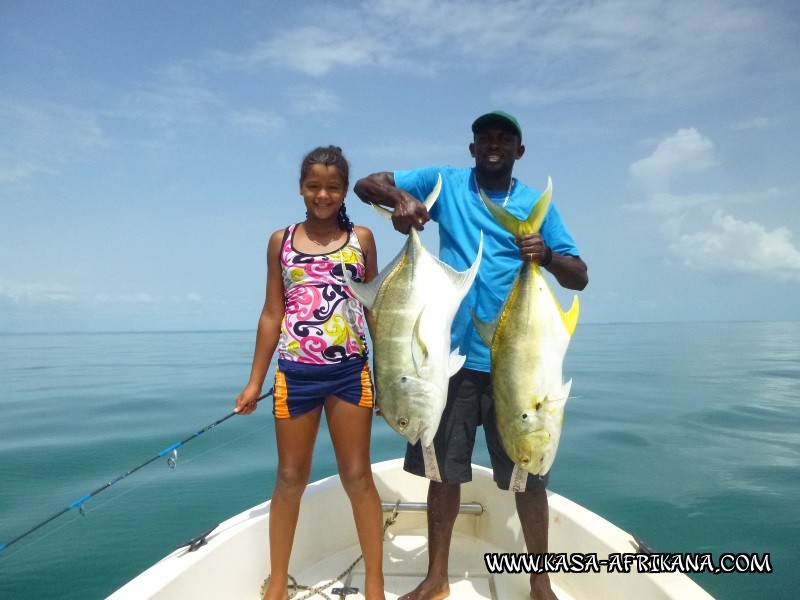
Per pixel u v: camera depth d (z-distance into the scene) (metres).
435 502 2.76
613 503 5.68
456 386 2.74
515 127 2.78
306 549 3.12
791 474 6.56
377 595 2.48
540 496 2.68
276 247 2.66
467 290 2.55
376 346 2.56
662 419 9.86
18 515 5.35
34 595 3.88
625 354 28.72
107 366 25.00
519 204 2.86
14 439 8.52
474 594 2.80
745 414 10.31
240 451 7.82
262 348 2.68
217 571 2.59
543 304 2.49
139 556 4.47
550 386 2.47
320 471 6.73
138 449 7.88
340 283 2.53
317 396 2.48
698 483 6.27
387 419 2.55
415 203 2.55
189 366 24.16
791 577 4.20
